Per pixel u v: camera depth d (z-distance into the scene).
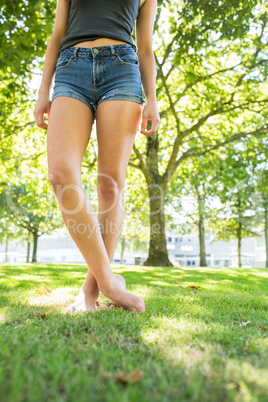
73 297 2.22
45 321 1.43
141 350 1.06
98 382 0.78
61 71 1.76
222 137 11.45
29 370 0.80
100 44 1.77
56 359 0.89
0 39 7.39
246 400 0.71
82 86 1.73
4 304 1.92
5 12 7.06
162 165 13.26
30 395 0.68
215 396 0.73
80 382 0.76
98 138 1.80
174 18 8.76
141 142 12.63
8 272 4.91
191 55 8.26
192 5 7.57
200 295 2.67
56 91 1.73
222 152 12.29
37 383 0.74
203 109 10.20
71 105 1.68
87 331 1.30
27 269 5.85
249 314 1.94
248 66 9.12
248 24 7.51
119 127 1.74
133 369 0.88
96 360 0.93
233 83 9.84
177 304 2.13
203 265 19.08
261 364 0.94
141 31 2.08
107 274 1.74
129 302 1.76
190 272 6.14
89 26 1.80
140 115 1.84
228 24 7.42
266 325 1.64
